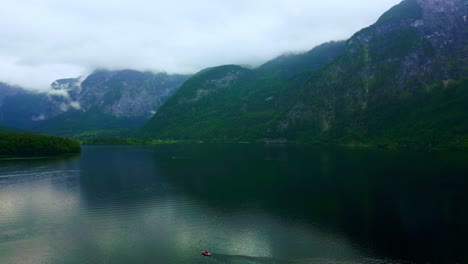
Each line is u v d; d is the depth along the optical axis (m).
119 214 99.44
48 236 82.12
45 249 74.56
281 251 73.88
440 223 90.44
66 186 138.25
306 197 117.44
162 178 156.00
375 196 117.12
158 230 86.19
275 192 125.00
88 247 75.56
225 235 82.88
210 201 113.19
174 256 70.88
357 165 187.38
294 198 116.25
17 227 88.44
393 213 98.88
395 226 88.69
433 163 188.88
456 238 80.88
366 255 72.50
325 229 86.75
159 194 123.94
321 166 186.00
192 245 76.69
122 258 70.12
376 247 76.31
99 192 127.44
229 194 122.81
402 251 74.31
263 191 126.94
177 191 128.50
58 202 112.88
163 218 95.81
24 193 125.50
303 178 150.88
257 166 190.62
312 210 102.56
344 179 146.62
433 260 70.50
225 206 107.38
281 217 96.19
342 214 98.31
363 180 143.62
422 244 77.75
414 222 91.19
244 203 110.75
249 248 75.25
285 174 161.88
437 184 133.12
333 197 116.69
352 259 70.69
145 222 92.38
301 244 77.69
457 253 73.31
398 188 128.00
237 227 88.38
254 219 94.50
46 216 97.62
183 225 89.94
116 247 75.56
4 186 138.00
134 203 111.12
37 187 136.00
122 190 130.50
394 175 153.25
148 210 103.62
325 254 72.62
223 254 72.12
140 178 156.38
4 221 93.19
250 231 85.44
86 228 87.56
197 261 68.50
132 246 76.06
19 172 175.12
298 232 84.94
